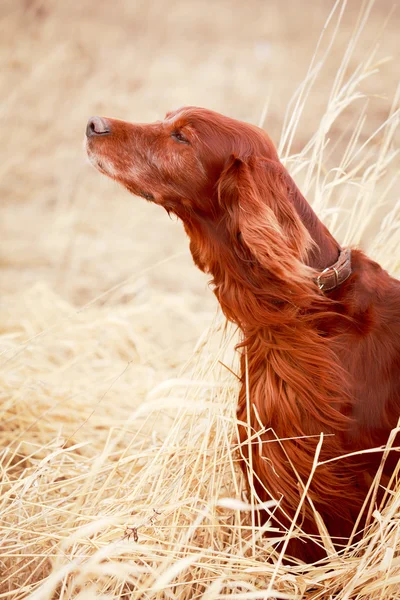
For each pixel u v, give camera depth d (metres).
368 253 3.08
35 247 5.75
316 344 2.30
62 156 7.29
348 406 2.29
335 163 6.47
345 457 2.32
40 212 6.42
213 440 2.71
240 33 12.34
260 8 14.21
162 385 2.02
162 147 2.49
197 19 13.20
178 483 2.44
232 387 2.80
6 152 7.07
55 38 10.20
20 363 3.53
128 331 4.14
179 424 2.62
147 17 12.98
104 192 6.79
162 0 14.34
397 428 2.19
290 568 2.25
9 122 7.62
